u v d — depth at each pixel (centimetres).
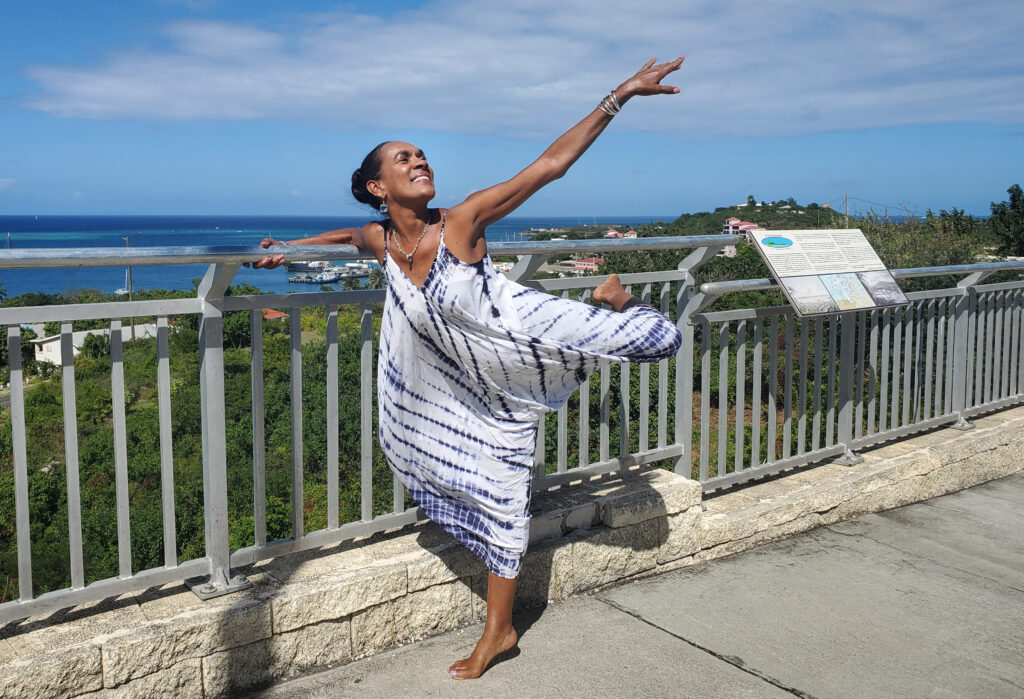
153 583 241
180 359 1609
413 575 270
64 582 1109
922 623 301
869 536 394
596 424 1228
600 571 323
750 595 322
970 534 400
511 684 249
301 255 239
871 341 450
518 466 252
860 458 445
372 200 241
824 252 400
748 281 368
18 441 214
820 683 256
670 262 1446
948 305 506
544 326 249
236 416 1922
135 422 1380
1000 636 292
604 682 252
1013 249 2230
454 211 231
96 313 221
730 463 1123
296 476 269
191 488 1307
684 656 270
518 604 299
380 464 1421
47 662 205
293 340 262
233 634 234
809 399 1235
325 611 252
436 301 231
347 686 245
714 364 1266
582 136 234
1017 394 561
